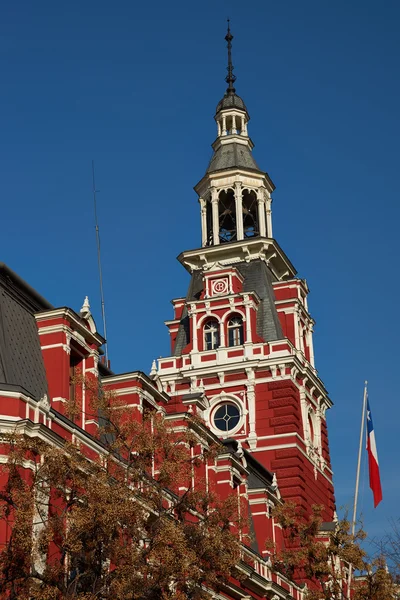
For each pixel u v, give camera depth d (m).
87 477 32.22
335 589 50.59
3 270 40.22
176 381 76.81
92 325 43.34
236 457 56.34
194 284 83.31
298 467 71.94
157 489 34.72
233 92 92.94
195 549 34.72
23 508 30.11
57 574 30.55
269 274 82.56
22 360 39.25
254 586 53.91
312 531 52.00
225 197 87.88
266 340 77.31
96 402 36.41
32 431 35.47
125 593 30.92
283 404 73.81
